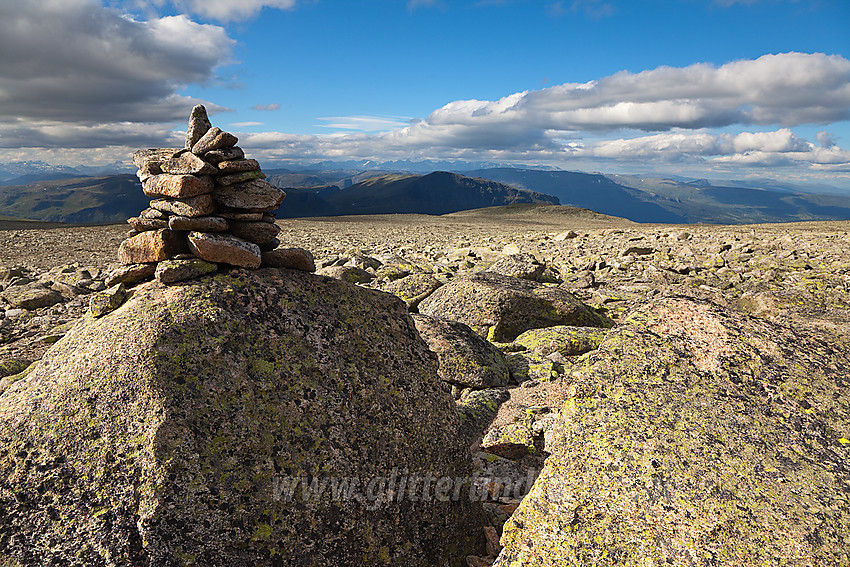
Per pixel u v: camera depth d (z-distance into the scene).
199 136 2.74
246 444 2.25
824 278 7.97
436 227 32.78
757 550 1.77
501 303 5.52
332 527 2.30
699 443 2.04
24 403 2.25
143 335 2.33
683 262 10.24
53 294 7.20
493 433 3.33
